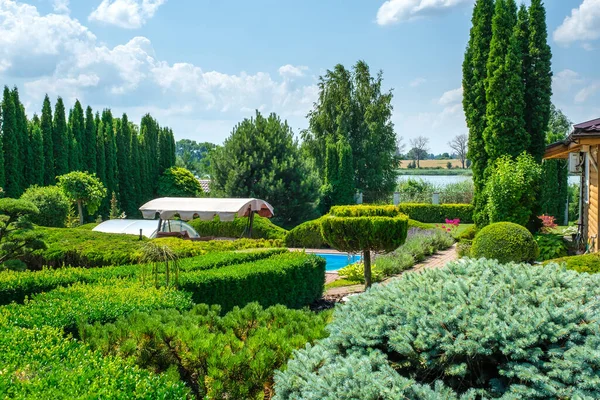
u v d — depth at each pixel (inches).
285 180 1105.4
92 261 447.2
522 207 616.4
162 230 764.0
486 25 716.0
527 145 663.1
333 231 417.1
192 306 276.2
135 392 142.2
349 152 1333.7
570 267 303.7
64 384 144.6
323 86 1526.8
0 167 992.2
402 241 412.8
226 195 1081.4
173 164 1648.6
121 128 1382.9
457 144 2554.1
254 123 1131.9
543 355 122.5
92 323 231.5
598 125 436.8
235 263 423.5
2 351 176.7
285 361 180.7
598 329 124.0
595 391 113.2
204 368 186.7
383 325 139.6
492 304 135.0
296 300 412.2
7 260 379.9
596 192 498.3
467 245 642.2
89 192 1005.2
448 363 126.7
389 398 113.1
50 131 1158.3
